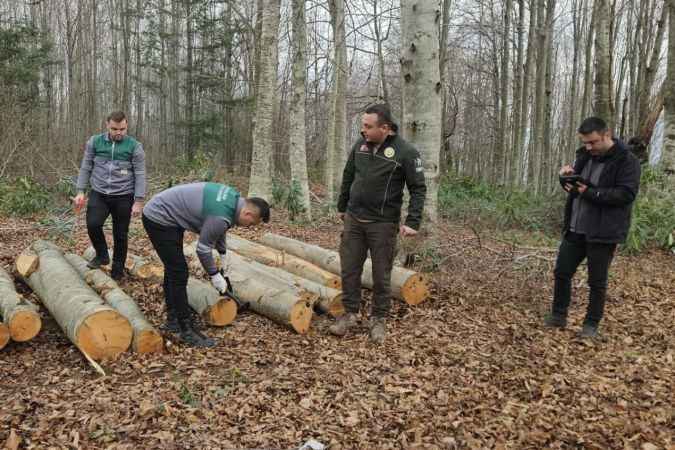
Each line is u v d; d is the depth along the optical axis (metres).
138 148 5.14
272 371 3.82
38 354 3.96
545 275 6.14
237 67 22.56
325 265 6.00
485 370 3.97
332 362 4.00
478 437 3.14
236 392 3.48
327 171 11.74
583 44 23.62
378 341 4.39
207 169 13.74
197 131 22.75
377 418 3.28
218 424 3.12
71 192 10.34
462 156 32.25
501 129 18.20
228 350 4.13
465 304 5.36
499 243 8.16
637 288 6.39
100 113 28.42
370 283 5.50
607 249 4.48
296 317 4.48
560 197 10.95
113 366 3.76
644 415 3.39
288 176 19.62
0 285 4.42
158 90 28.70
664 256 8.33
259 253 6.19
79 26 24.08
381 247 4.40
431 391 3.63
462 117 29.22
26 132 12.66
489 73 20.31
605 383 3.82
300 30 10.10
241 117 23.84
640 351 4.44
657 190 9.61
